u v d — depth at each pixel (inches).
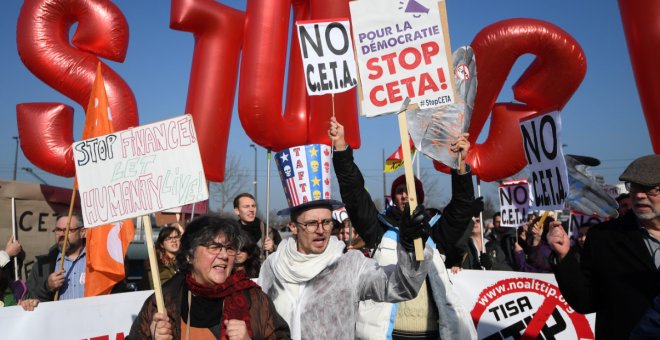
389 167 316.5
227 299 100.0
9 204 243.4
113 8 287.0
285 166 157.6
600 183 192.9
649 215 113.9
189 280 99.7
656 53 248.8
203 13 294.8
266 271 133.1
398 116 117.0
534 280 199.5
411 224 99.0
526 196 311.7
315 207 124.0
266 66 286.2
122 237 180.2
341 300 119.4
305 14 317.4
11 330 152.9
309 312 120.3
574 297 121.9
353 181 148.4
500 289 199.9
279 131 293.9
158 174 113.3
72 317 160.2
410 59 122.8
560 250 123.3
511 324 197.9
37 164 282.7
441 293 152.1
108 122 177.8
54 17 282.0
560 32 292.7
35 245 249.9
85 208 116.7
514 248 318.3
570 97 305.3
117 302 167.5
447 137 149.8
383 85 122.6
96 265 177.6
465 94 152.3
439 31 122.6
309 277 122.3
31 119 280.7
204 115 296.7
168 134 114.0
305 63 152.9
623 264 117.0
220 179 303.7
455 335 151.7
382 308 152.0
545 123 183.5
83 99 284.0
